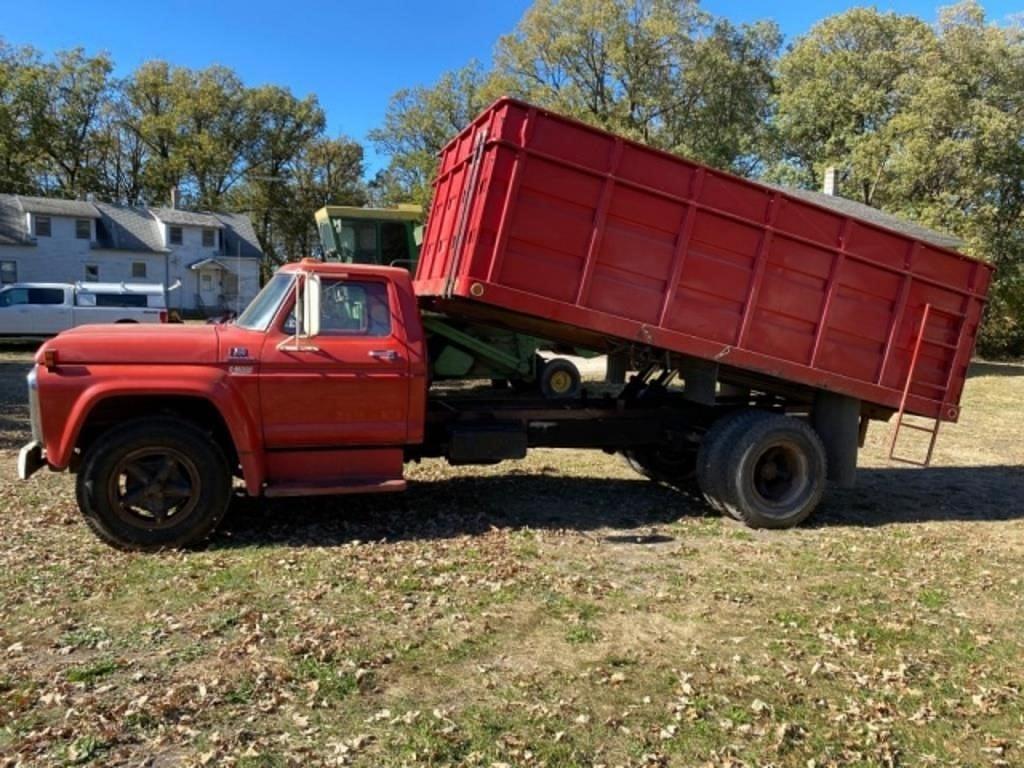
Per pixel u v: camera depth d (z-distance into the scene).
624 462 9.98
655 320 6.81
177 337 5.98
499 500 7.84
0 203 44.97
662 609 5.07
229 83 63.81
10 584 5.12
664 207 6.69
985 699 3.96
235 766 3.20
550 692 3.91
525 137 6.23
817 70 40.56
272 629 4.51
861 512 8.05
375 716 3.62
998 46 35.59
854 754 3.43
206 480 5.95
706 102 43.16
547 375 9.82
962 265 7.69
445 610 4.91
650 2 41.53
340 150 68.38
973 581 5.81
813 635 4.71
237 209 65.06
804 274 7.18
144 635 4.40
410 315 6.50
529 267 6.40
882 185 34.12
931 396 7.86
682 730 3.58
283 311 6.20
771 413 7.54
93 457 5.73
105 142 61.31
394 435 6.45
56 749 3.28
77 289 25.59
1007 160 32.81
